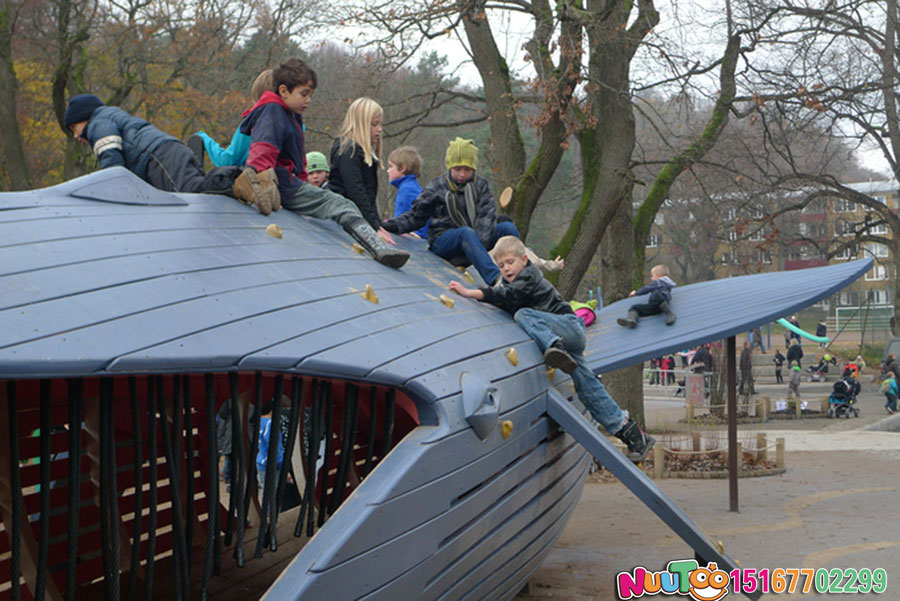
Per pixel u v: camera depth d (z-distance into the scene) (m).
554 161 14.47
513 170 14.77
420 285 4.94
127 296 3.06
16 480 2.96
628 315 8.60
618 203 14.74
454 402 3.81
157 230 3.70
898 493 11.18
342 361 3.40
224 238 3.90
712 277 55.28
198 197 4.29
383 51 15.27
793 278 9.01
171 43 20.00
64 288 2.94
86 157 18.73
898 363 25.64
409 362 3.76
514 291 5.39
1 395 3.38
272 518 3.70
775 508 10.23
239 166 4.93
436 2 13.98
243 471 3.53
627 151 14.81
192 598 4.38
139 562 4.18
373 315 3.92
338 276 4.15
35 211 3.45
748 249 43.06
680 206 42.16
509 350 4.73
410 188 7.38
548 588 6.77
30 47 21.16
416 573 3.52
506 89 14.86
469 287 5.74
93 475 3.94
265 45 20.86
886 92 22.47
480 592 4.37
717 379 24.34
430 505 3.56
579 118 14.55
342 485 3.94
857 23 19.95
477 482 3.95
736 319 7.61
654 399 29.97
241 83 20.98
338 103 17.16
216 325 3.14
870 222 32.75
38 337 2.64
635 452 5.95
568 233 14.86
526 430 4.58
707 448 14.70
